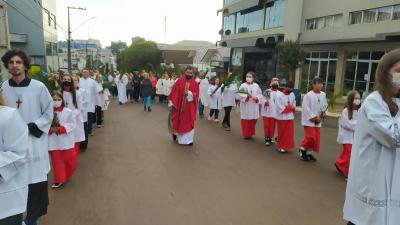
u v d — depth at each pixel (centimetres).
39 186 416
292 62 2261
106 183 644
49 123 421
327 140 1088
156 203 557
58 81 729
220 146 962
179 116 954
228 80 1233
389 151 276
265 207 551
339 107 1920
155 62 5769
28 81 410
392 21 1847
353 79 2134
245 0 3241
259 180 680
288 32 2620
